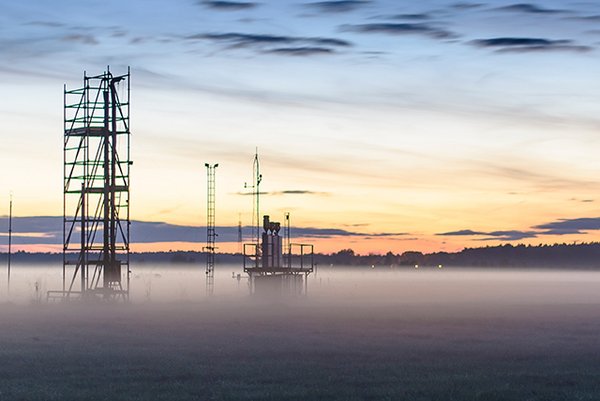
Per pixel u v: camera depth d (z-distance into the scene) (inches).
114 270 3941.9
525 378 1683.1
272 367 1827.0
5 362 1902.1
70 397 1437.0
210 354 2065.7
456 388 1547.7
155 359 1959.9
